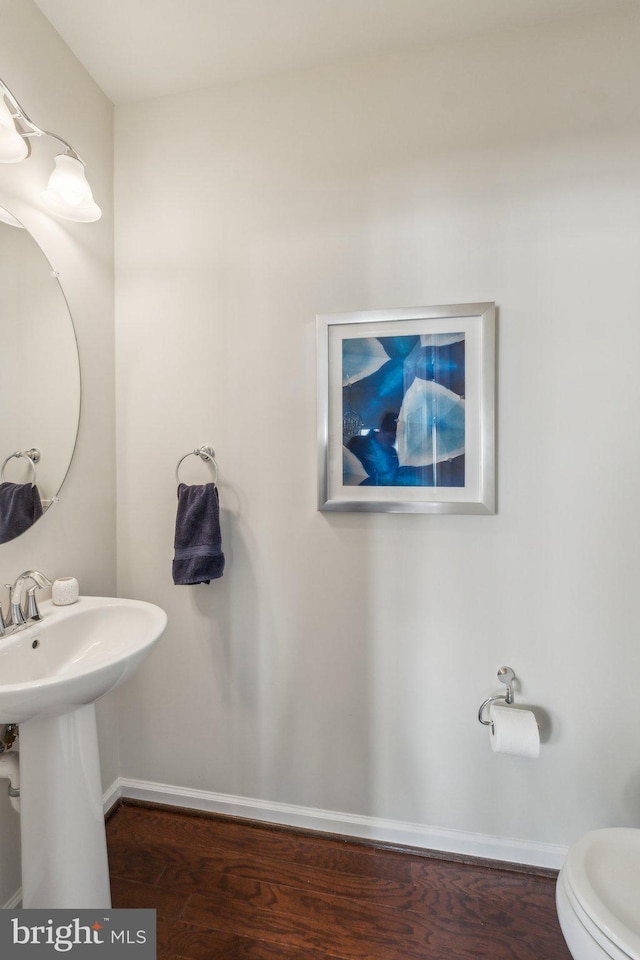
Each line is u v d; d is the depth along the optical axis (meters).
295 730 1.51
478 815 1.40
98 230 1.50
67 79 1.36
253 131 1.47
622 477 1.28
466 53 1.33
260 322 1.49
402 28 1.30
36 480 1.24
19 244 1.19
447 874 1.35
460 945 1.15
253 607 1.52
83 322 1.43
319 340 1.41
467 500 1.36
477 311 1.31
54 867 1.03
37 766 1.03
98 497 1.52
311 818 1.51
